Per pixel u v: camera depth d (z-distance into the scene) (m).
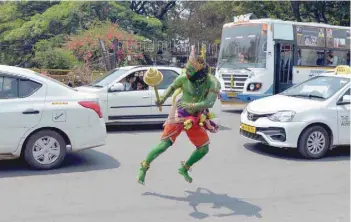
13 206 5.25
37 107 6.76
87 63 22.81
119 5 32.69
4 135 6.59
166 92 5.80
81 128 7.07
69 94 7.09
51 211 5.11
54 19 30.05
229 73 15.93
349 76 8.80
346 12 24.48
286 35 15.64
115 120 10.66
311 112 8.13
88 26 28.86
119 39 24.31
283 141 8.05
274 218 5.06
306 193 6.06
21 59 31.08
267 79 15.25
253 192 6.05
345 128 8.37
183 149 8.74
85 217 4.93
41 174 6.67
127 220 4.87
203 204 5.49
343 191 6.20
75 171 6.89
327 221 5.01
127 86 10.83
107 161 7.61
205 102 5.46
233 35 16.22
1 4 35.38
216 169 7.27
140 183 5.80
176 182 6.43
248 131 8.55
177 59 27.30
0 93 6.69
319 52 16.48
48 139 6.90
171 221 4.88
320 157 8.26
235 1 27.11
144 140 9.73
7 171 6.81
